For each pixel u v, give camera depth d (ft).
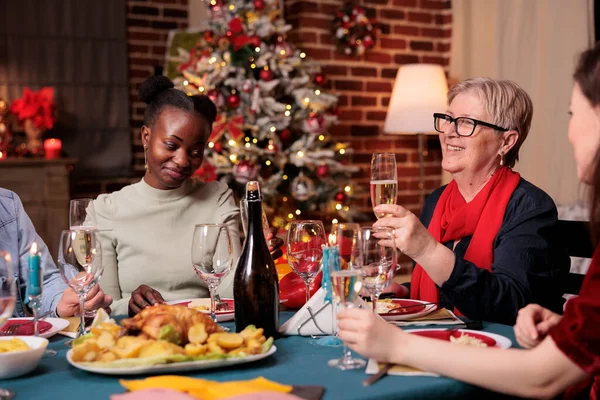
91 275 4.47
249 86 13.12
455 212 6.38
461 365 3.62
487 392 3.79
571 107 4.13
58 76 16.43
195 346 3.78
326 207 13.96
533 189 6.17
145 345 3.74
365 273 4.16
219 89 13.38
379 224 5.17
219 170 13.07
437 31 16.70
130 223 6.77
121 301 6.10
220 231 4.74
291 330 4.65
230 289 6.61
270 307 4.56
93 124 16.78
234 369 3.83
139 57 17.33
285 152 13.64
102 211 6.82
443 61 16.81
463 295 5.23
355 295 3.94
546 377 3.56
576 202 12.94
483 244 6.06
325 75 14.37
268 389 3.32
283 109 13.30
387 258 4.19
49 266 6.12
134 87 17.28
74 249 4.43
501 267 5.64
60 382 3.66
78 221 6.12
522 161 15.30
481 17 16.10
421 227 5.18
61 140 16.49
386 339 3.77
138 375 3.69
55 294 5.66
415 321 4.82
